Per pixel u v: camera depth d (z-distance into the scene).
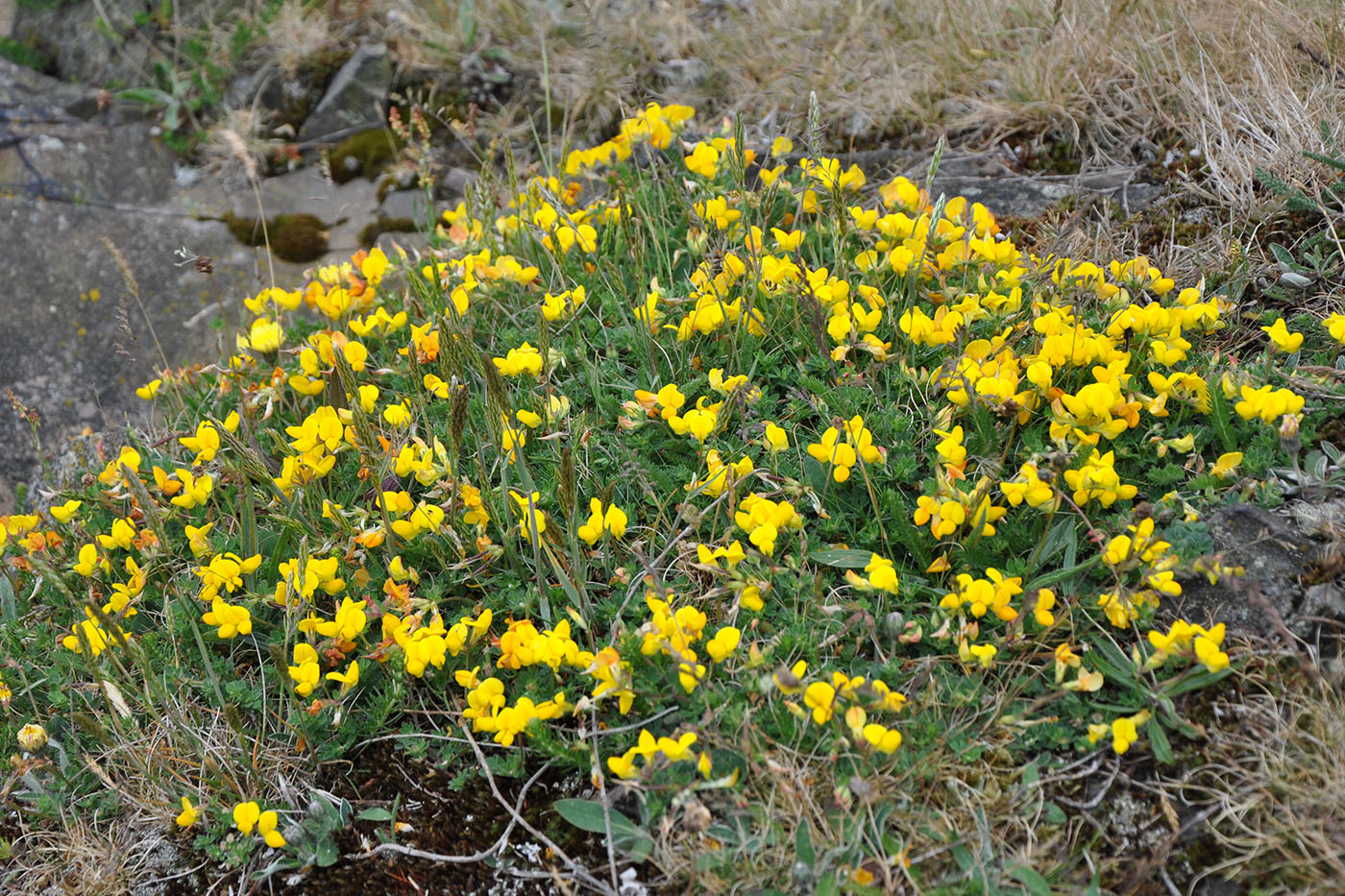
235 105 4.96
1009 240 3.14
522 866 2.33
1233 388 2.60
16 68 5.11
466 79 4.84
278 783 2.49
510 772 2.41
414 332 3.13
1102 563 2.46
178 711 2.58
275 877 2.39
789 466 2.80
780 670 2.09
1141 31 4.05
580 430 2.72
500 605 2.68
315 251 4.48
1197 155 3.69
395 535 2.75
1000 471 2.56
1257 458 2.58
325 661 2.64
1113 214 3.62
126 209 4.66
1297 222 3.32
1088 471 2.42
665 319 3.23
